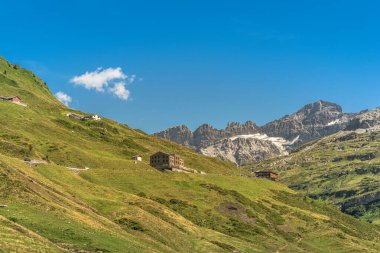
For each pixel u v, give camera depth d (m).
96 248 114.19
